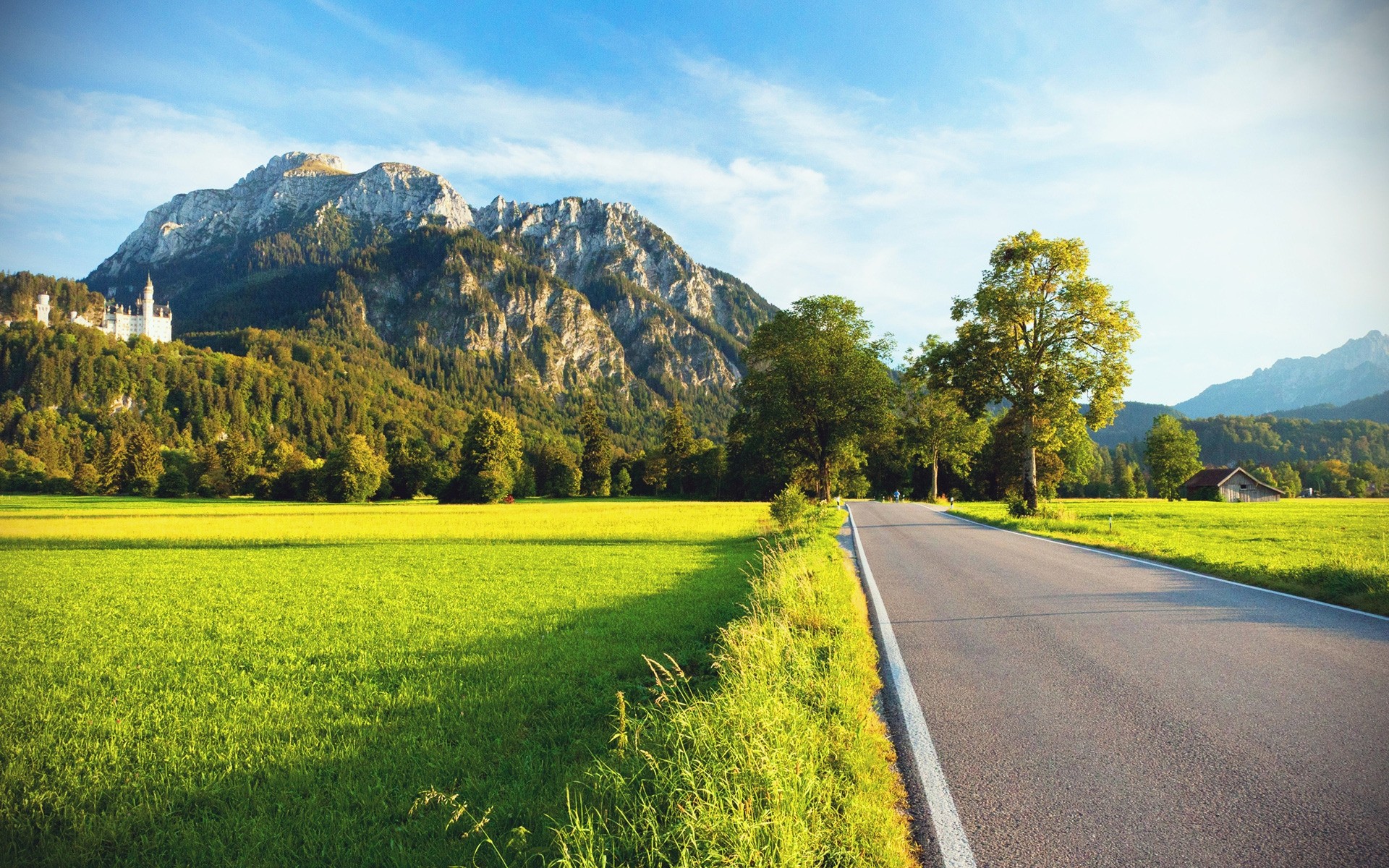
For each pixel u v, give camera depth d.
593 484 115.56
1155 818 3.60
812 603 8.92
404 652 9.10
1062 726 5.02
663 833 3.33
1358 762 4.21
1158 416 78.44
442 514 52.31
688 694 6.10
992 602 10.21
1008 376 31.94
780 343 51.78
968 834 3.52
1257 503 59.44
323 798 4.69
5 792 5.06
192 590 16.11
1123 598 10.20
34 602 14.48
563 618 11.17
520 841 3.60
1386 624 8.23
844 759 4.29
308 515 50.41
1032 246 30.97
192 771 5.32
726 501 97.00
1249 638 7.56
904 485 89.75
